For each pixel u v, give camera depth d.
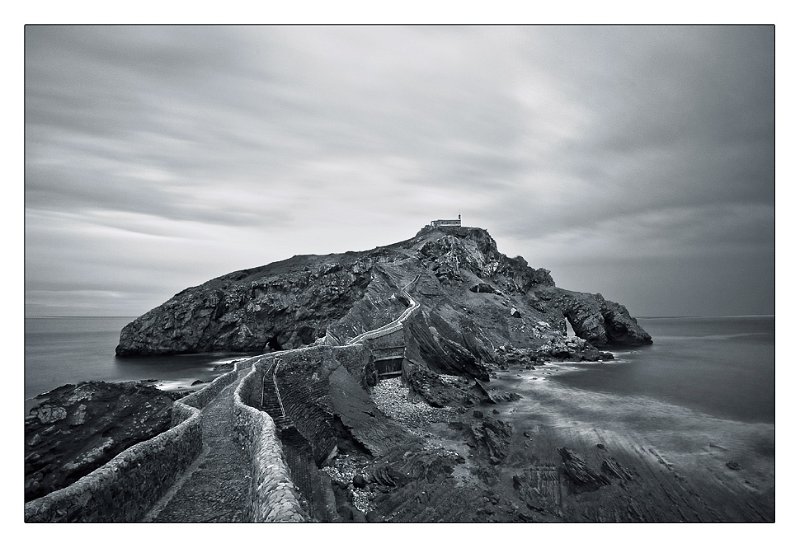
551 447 38.25
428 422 45.44
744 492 30.23
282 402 30.80
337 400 39.53
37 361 91.56
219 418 24.70
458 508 26.80
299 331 106.12
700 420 46.50
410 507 26.11
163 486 15.38
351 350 52.78
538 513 27.36
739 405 53.19
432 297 100.62
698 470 33.41
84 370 79.19
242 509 14.26
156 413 28.92
